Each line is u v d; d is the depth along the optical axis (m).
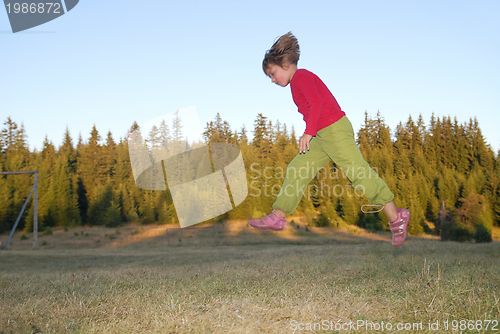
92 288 3.70
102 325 2.14
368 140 68.00
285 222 2.12
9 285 4.01
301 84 2.00
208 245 34.31
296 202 2.12
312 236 38.84
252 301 2.53
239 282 3.63
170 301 2.59
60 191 44.84
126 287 3.78
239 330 1.91
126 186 47.94
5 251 20.80
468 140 62.97
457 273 3.45
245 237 37.91
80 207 50.09
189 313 2.24
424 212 46.19
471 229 32.69
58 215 44.34
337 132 2.02
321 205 47.94
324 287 3.04
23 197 43.81
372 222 41.97
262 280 3.77
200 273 5.20
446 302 2.26
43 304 2.80
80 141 61.91
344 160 2.02
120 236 38.53
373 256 7.91
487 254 8.09
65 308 2.60
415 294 2.46
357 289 2.89
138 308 2.52
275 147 58.78
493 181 47.38
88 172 51.88
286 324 1.99
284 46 2.08
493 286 2.78
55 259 16.98
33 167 47.75
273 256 12.45
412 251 9.59
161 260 14.69
